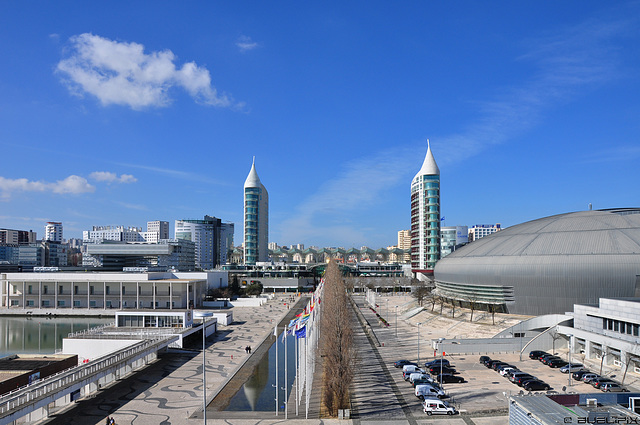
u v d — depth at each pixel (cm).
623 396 4562
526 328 10138
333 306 10100
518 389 7006
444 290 15112
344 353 6769
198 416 5916
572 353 9200
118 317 11944
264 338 12019
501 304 12062
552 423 3834
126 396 6825
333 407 6222
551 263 11012
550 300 11119
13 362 6969
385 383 7506
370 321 14662
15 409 4934
